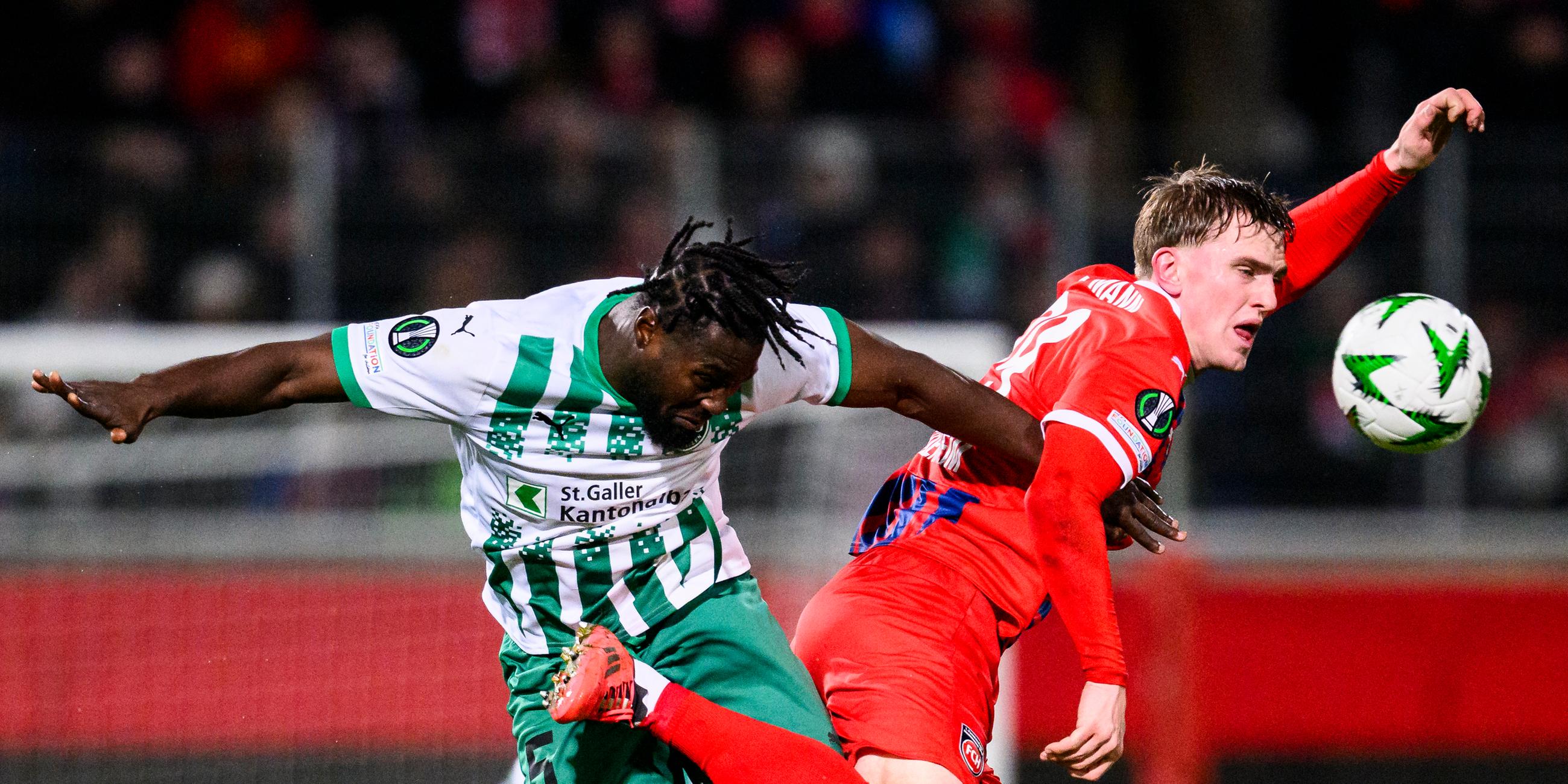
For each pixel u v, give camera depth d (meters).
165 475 21.05
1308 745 23.36
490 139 23.39
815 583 18.86
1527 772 23.38
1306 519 24.09
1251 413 24.34
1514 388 24.12
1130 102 36.97
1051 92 31.50
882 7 30.08
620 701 10.62
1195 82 36.66
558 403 10.06
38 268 22.88
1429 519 24.09
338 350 9.99
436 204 23.16
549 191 23.30
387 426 21.23
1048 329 11.50
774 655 11.16
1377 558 23.77
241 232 23.12
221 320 22.83
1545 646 23.56
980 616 11.34
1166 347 10.82
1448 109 12.05
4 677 20.02
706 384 9.84
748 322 9.69
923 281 23.33
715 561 11.20
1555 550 23.80
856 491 18.73
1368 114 29.31
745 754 10.74
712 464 10.95
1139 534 11.05
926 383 10.62
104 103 27.83
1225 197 11.27
